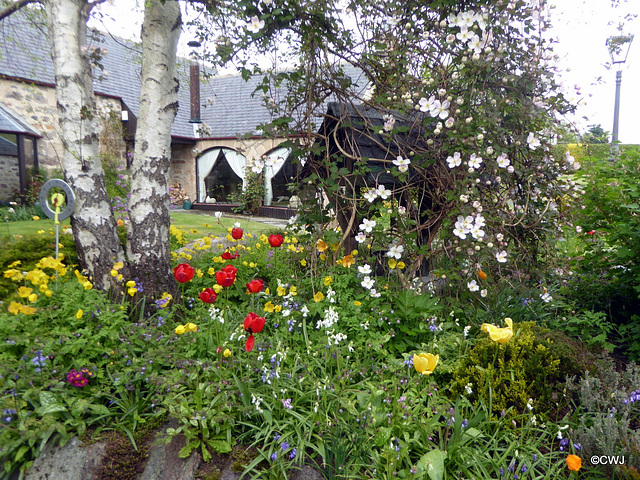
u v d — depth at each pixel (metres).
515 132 3.62
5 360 2.33
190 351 2.68
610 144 4.20
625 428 2.13
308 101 3.81
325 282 3.43
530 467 2.12
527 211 3.62
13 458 2.12
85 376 2.40
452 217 3.58
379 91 4.23
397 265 3.65
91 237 3.35
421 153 3.72
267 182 14.92
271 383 2.55
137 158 3.53
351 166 4.03
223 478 2.13
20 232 5.85
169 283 3.64
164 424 2.44
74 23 3.30
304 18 3.39
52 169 12.08
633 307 3.91
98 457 2.21
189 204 16.69
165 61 3.56
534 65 3.46
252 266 4.32
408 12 3.72
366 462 2.19
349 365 2.95
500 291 3.75
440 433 2.27
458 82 3.58
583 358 2.79
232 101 17.39
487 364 2.79
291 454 2.15
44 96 11.77
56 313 2.69
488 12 3.36
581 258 4.04
